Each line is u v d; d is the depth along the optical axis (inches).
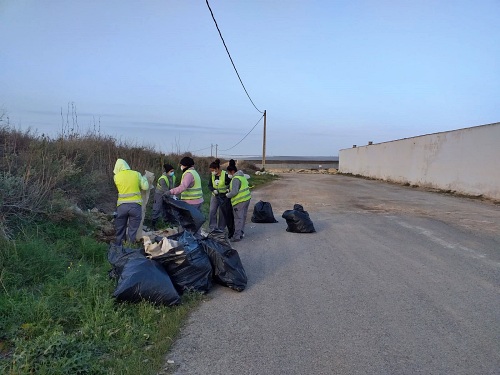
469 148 791.7
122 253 202.4
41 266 197.9
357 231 382.3
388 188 971.3
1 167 287.7
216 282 215.8
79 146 398.3
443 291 210.1
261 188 937.5
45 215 263.0
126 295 171.9
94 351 137.9
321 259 275.9
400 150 1192.8
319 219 457.4
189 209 290.8
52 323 152.4
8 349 137.5
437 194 805.2
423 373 131.3
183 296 191.6
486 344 151.4
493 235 362.6
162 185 352.5
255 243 328.5
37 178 288.2
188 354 142.9
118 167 268.4
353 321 171.9
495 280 229.5
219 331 161.8
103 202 368.5
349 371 132.3
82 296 172.2
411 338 155.9
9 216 243.6
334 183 1175.6
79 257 233.9
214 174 353.7
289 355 142.6
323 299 198.2
